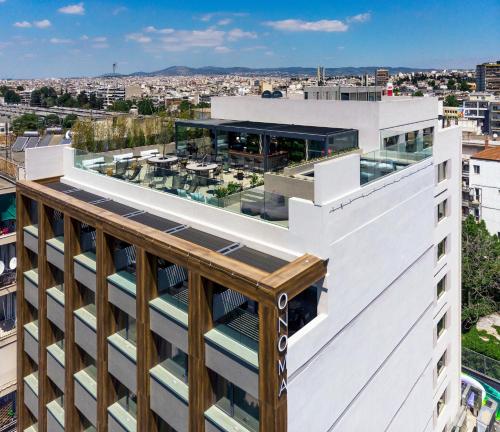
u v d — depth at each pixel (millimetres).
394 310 19203
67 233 20719
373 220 16531
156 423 17266
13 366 28594
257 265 14086
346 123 25141
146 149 33500
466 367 41281
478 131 120250
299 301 15328
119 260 18875
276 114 28422
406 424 21859
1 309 30266
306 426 14188
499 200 77500
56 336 23734
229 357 13758
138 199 20547
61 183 25688
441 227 25172
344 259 14961
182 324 15281
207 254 14312
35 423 26359
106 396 19125
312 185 15672
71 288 20828
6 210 30547
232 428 14141
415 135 27344
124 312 18656
